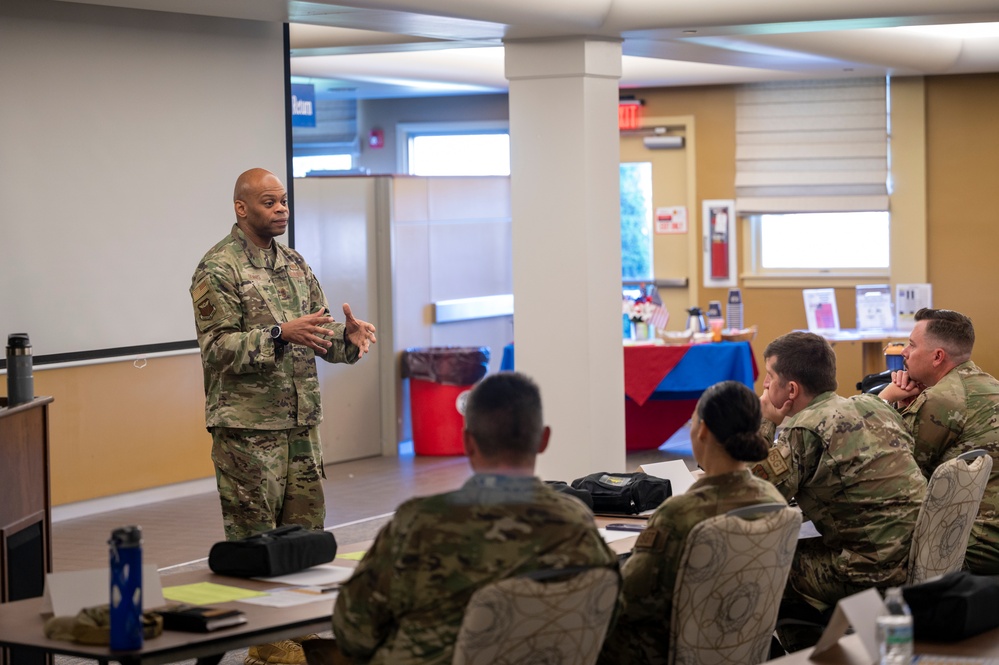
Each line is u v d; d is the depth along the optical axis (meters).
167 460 9.88
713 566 3.59
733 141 13.96
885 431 4.72
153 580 3.63
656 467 5.11
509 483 3.23
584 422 8.88
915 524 4.51
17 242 8.02
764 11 8.18
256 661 5.76
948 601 3.37
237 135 9.12
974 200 13.27
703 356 10.96
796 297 13.93
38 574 5.18
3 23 7.84
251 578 3.97
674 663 3.70
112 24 8.38
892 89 13.34
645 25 8.43
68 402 9.12
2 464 4.82
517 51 8.88
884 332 12.46
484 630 2.98
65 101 8.18
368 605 3.21
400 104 15.73
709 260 14.17
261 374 5.52
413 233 12.12
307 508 5.71
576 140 8.77
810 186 13.69
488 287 13.07
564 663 3.17
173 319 8.94
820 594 4.73
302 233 11.22
